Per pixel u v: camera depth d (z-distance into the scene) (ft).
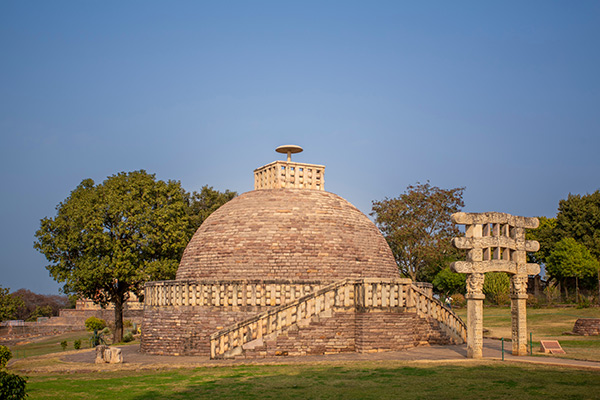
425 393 60.54
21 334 257.14
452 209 240.12
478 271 86.89
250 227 119.03
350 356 93.25
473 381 65.87
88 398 64.23
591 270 203.41
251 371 79.36
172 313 112.06
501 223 88.84
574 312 157.38
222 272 116.16
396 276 128.16
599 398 55.52
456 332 115.14
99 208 163.43
